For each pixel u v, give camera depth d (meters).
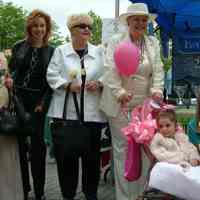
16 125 4.50
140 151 4.03
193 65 6.90
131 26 4.46
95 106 4.71
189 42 6.88
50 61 4.81
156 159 3.82
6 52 4.88
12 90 4.58
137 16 4.41
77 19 4.70
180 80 6.93
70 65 4.72
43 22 4.88
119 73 4.43
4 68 4.54
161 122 3.83
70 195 4.78
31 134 4.67
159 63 4.51
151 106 3.96
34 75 4.88
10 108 4.55
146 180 3.99
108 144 5.84
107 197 5.32
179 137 3.85
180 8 6.32
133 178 4.05
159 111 3.90
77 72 4.69
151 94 4.38
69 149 4.56
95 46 4.86
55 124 4.71
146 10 4.42
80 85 4.67
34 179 5.02
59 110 4.70
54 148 4.71
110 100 4.50
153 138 3.81
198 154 3.80
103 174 6.51
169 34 6.95
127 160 4.04
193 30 6.79
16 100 4.57
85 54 4.76
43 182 5.06
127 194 4.51
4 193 4.59
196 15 6.39
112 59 4.48
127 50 4.24
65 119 4.66
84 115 4.66
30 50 4.91
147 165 4.31
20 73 4.91
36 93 4.89
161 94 4.32
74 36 4.73
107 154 6.07
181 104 6.65
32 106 4.89
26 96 4.89
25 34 4.95
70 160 4.71
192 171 3.33
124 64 4.25
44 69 4.88
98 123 4.74
